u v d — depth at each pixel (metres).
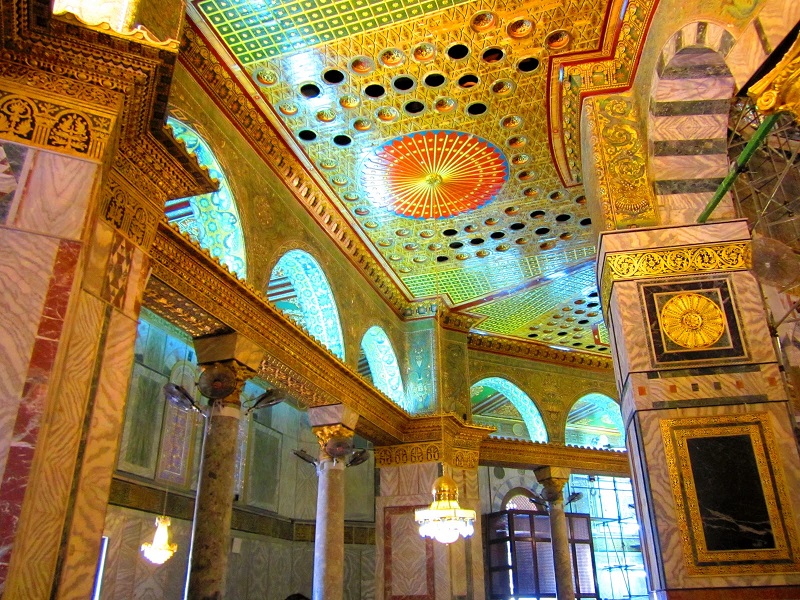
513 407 15.84
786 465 4.15
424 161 7.50
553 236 9.05
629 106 5.62
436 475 9.47
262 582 11.33
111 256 3.77
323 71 6.21
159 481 9.26
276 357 6.43
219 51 5.91
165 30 4.23
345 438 7.75
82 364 3.35
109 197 3.81
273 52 5.97
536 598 13.59
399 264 9.61
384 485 9.68
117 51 3.32
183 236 4.89
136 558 8.62
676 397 4.45
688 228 4.91
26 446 2.69
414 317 10.56
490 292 10.45
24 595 2.69
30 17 3.11
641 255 4.91
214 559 5.18
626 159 5.38
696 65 4.84
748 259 4.75
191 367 10.34
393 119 6.86
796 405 4.82
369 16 5.65
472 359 11.77
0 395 2.73
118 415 3.55
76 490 3.17
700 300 4.70
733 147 5.81
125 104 3.47
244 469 11.25
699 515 4.13
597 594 14.40
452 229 8.81
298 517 12.76
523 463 11.21
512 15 5.67
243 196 6.46
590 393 12.62
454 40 5.91
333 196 8.01
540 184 7.92
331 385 7.58
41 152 3.17
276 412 12.68
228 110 6.36
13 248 2.96
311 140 7.11
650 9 5.11
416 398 10.08
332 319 8.25
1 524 2.59
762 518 4.05
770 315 4.96
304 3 5.51
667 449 4.33
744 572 3.97
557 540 11.03
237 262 6.27
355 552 13.12
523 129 7.00
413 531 9.30
